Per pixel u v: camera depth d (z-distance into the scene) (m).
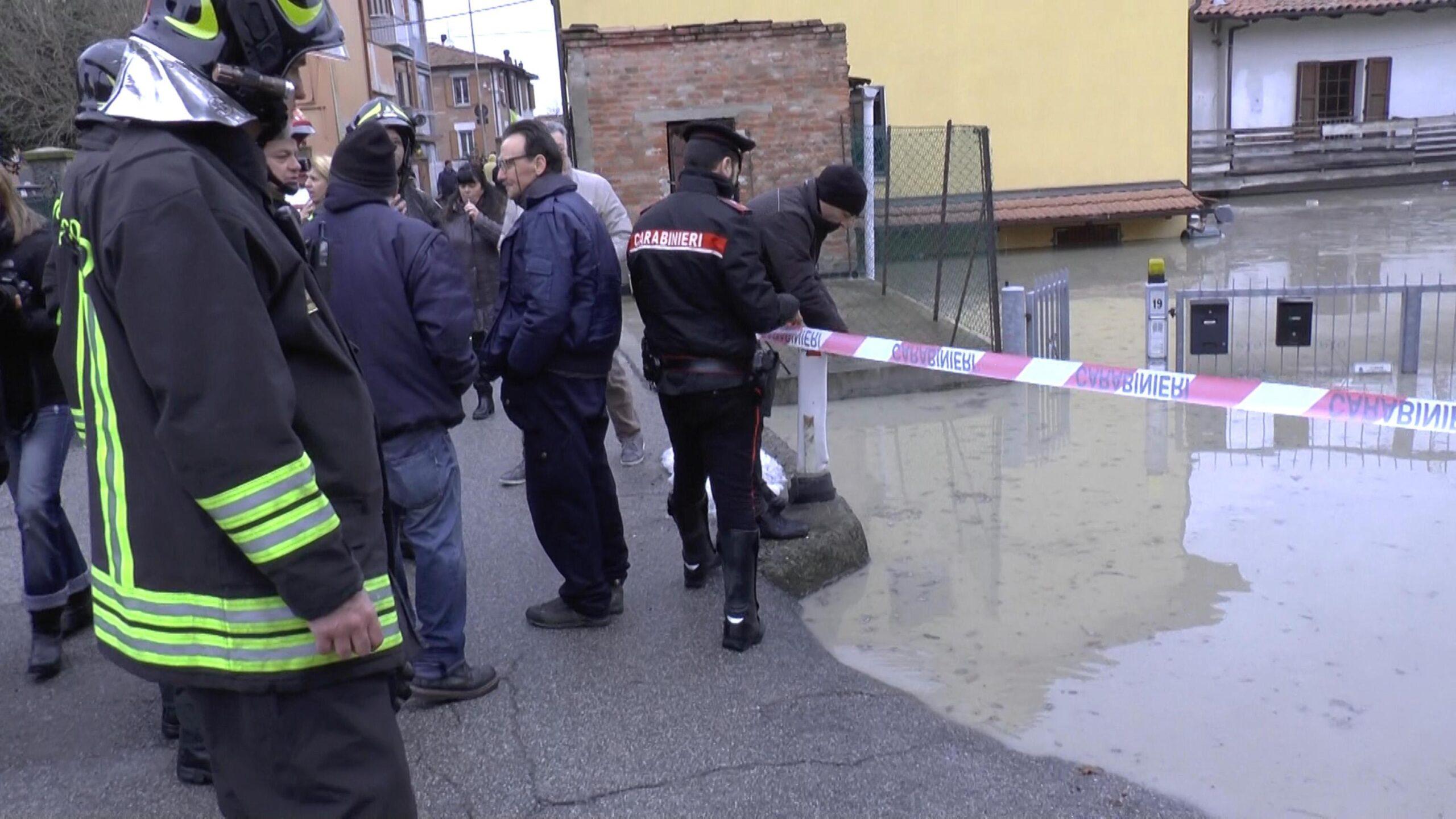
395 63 41.47
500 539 5.41
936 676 4.04
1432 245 17.19
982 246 9.86
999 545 5.36
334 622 1.92
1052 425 7.47
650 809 3.19
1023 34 20.11
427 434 3.62
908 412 7.98
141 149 1.89
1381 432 6.96
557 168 4.08
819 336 4.77
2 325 3.88
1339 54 29.70
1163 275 8.27
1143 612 4.53
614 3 17.44
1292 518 5.51
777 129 14.35
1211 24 29.64
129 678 4.14
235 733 2.04
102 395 1.97
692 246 3.88
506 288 4.07
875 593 4.83
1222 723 3.65
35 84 19.92
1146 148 20.72
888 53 19.84
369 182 3.60
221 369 1.79
